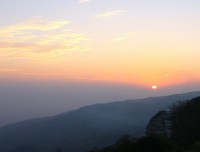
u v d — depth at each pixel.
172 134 48.59
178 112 50.53
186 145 33.72
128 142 32.09
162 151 30.23
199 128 44.88
